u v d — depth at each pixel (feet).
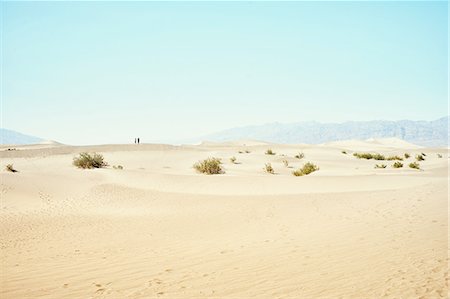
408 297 17.62
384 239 29.58
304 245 29.91
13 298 21.11
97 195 70.74
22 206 61.52
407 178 82.17
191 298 19.67
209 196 69.21
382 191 63.41
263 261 25.99
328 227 36.91
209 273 24.02
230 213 51.11
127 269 26.27
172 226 44.24
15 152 169.89
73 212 57.62
